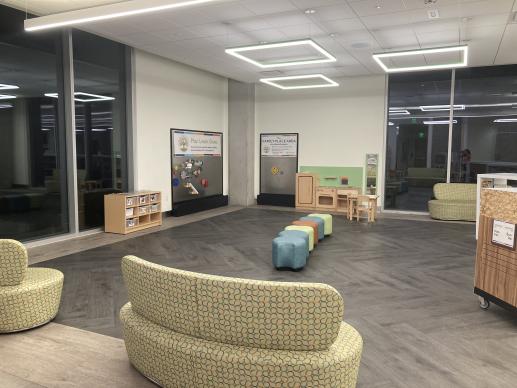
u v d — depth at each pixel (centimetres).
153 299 246
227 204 1128
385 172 1030
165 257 573
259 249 620
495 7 546
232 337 221
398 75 1000
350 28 641
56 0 554
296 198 1062
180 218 903
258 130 1149
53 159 669
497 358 293
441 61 850
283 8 555
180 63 936
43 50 641
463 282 465
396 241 677
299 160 1112
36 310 334
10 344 310
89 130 729
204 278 222
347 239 693
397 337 326
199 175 1022
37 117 639
